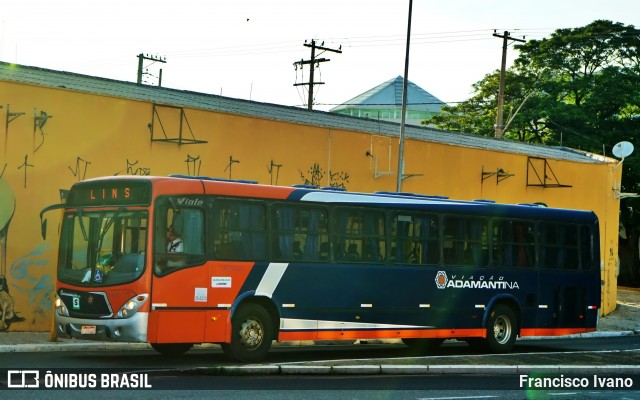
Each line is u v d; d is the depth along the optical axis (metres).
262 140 28.05
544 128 57.34
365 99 106.44
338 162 30.39
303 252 18.89
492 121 59.25
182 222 17.08
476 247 22.22
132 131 24.77
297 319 18.66
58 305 17.33
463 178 34.81
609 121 55.62
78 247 17.31
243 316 17.78
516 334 22.98
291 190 18.88
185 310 16.92
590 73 57.69
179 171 25.81
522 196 37.09
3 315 22.19
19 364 16.16
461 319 21.70
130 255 16.69
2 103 22.33
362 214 20.05
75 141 23.59
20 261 22.53
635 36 56.44
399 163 30.11
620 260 56.03
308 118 31.00
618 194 40.94
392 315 20.33
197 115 26.27
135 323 16.36
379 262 20.19
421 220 21.14
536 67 58.44
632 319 37.69
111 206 17.09
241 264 17.81
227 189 17.81
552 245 23.92
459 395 14.15
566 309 24.05
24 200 22.66
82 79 25.47
